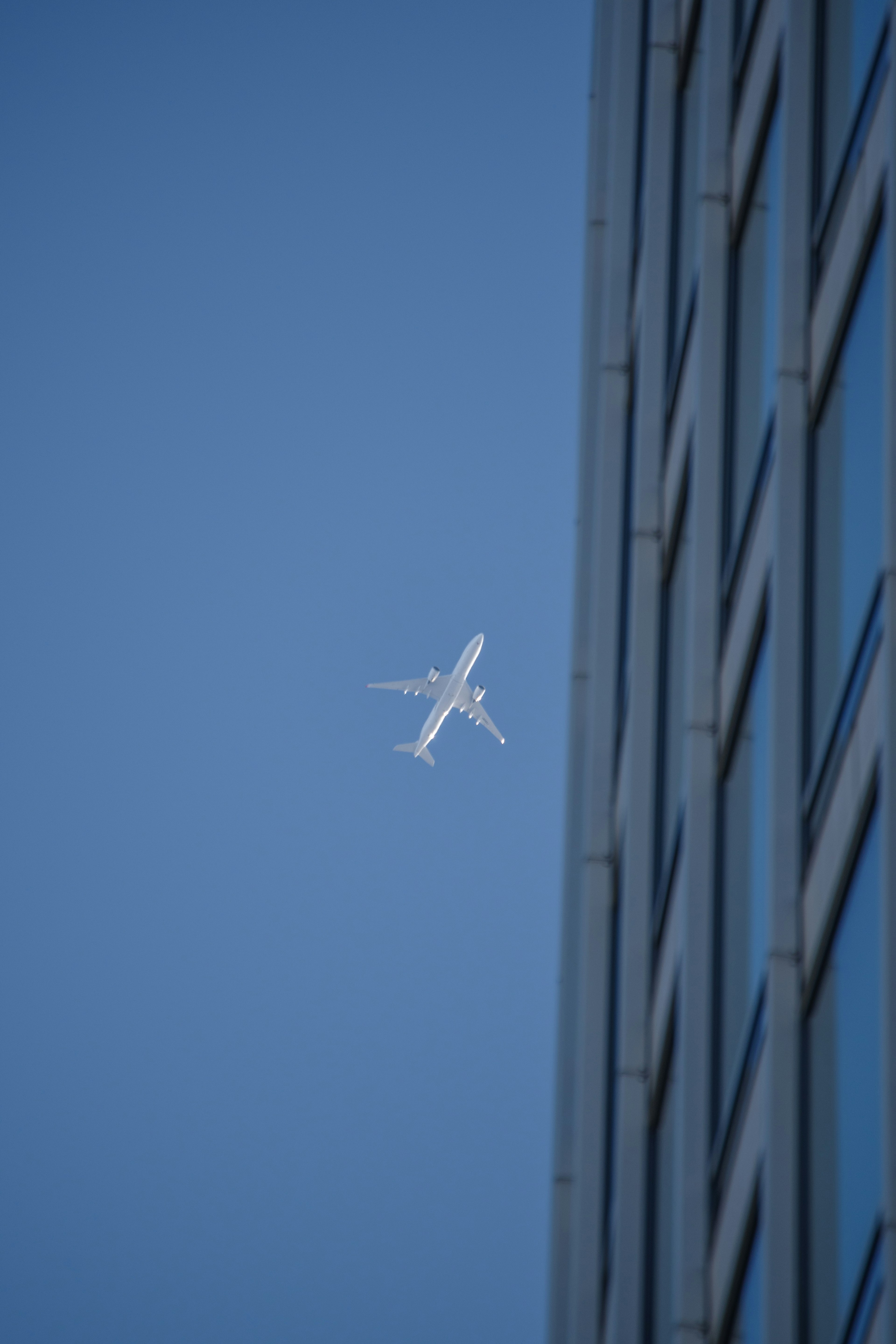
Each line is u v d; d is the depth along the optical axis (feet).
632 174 265.13
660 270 245.45
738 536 197.88
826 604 166.91
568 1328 212.64
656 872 215.10
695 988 186.39
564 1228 219.20
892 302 147.43
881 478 154.81
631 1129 203.82
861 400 163.12
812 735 166.50
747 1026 172.86
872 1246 136.87
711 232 217.36
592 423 265.34
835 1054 150.92
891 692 139.64
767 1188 154.51
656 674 225.56
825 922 157.07
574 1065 230.07
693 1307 173.68
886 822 136.98
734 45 224.94
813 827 162.61
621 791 229.66
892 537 142.82
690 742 196.75
